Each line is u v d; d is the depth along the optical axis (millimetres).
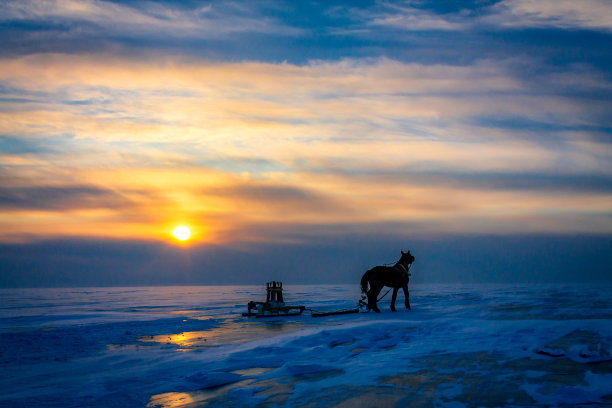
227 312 22562
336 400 5664
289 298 38125
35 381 7465
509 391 5668
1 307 31969
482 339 8773
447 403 5332
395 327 10766
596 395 5422
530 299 23641
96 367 8477
